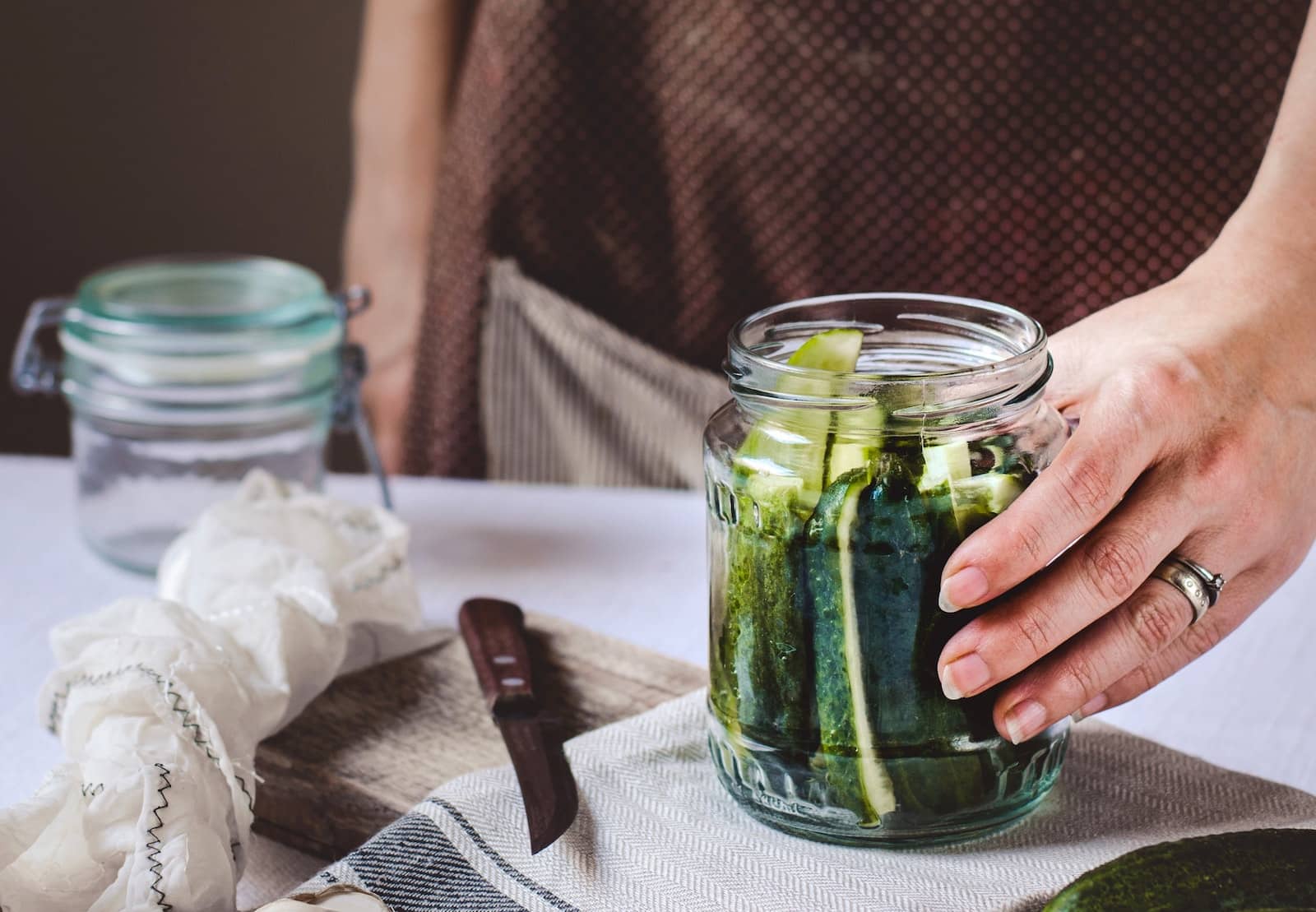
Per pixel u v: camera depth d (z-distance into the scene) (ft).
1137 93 3.47
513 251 4.20
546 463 4.44
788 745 2.06
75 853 2.09
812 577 1.99
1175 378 2.10
